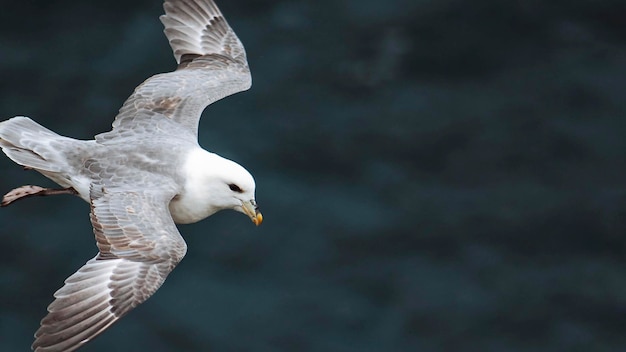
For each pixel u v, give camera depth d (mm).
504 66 28031
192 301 22375
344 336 22000
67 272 22906
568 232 24266
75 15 28375
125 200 12055
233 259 23250
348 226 24062
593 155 25922
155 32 28016
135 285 11273
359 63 27812
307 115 26500
